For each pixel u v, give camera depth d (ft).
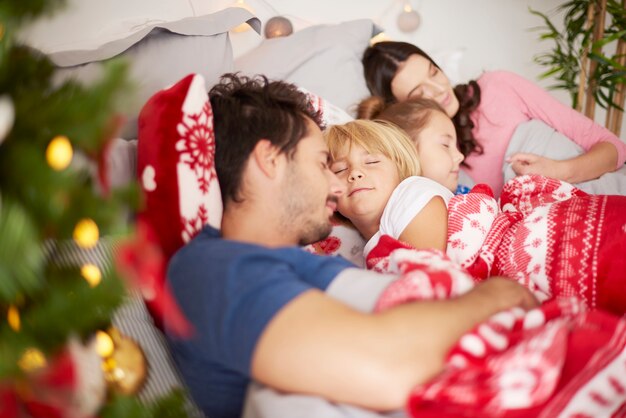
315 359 2.10
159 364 2.71
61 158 1.39
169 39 4.51
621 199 3.53
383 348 2.10
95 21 5.16
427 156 5.09
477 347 2.13
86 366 1.75
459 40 8.59
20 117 1.40
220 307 2.36
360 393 2.09
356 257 4.51
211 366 2.60
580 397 2.19
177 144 2.98
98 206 1.45
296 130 3.14
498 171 6.50
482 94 6.69
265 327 2.19
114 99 1.43
